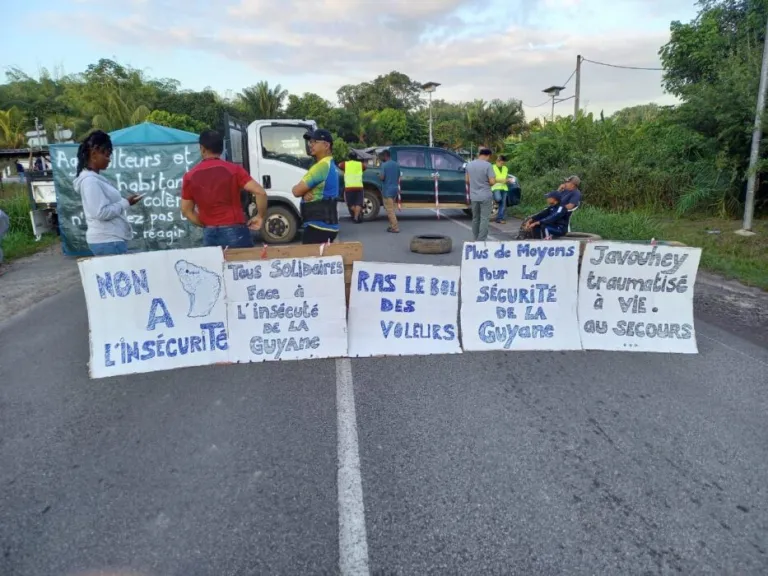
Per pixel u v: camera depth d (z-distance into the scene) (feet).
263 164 32.68
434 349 16.39
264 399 13.35
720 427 11.96
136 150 30.63
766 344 17.24
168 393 13.79
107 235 15.87
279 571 7.92
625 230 34.42
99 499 9.59
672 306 16.67
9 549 8.41
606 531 8.71
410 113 238.07
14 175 107.34
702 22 63.82
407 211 56.59
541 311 16.71
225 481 10.03
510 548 8.35
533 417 12.39
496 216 46.62
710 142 42.80
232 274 15.34
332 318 15.87
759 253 29.99
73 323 19.76
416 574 7.86
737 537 8.59
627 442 11.33
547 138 61.77
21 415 12.76
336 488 9.78
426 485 9.86
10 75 185.16
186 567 8.02
